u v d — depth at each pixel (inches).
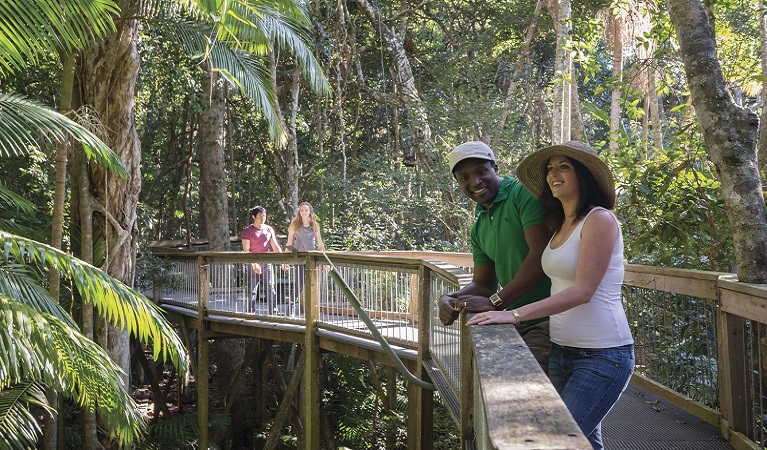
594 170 104.7
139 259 487.8
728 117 181.3
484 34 844.0
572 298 99.0
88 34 328.2
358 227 615.8
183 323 470.3
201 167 655.1
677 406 203.5
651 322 226.7
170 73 564.4
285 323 354.3
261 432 490.6
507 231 123.5
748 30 538.9
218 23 321.1
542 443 45.1
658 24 332.5
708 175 252.7
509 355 77.1
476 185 126.9
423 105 714.2
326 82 414.9
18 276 245.9
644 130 779.4
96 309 357.4
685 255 258.4
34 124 240.5
